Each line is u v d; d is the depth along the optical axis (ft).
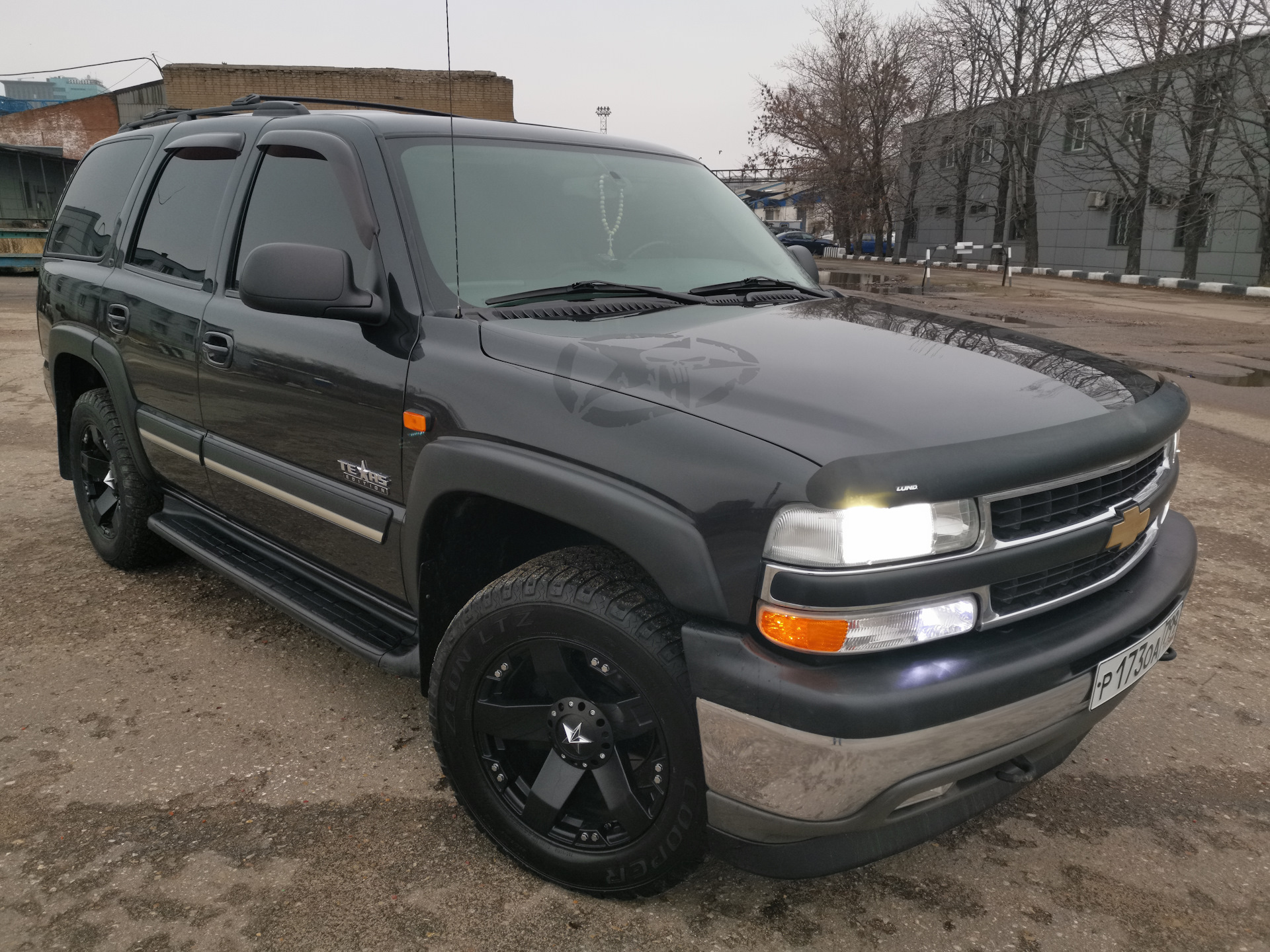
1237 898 6.83
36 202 94.02
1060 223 98.73
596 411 5.92
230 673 9.84
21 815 7.45
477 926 6.35
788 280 9.53
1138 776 8.39
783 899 6.69
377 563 7.69
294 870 6.87
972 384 6.18
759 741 5.29
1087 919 6.57
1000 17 95.20
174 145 10.78
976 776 5.97
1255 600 12.36
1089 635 5.84
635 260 8.67
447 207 7.89
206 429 9.60
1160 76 71.82
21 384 25.82
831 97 127.03
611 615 5.79
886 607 5.13
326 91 94.38
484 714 6.56
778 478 5.14
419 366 6.97
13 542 13.60
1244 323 44.14
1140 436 6.15
